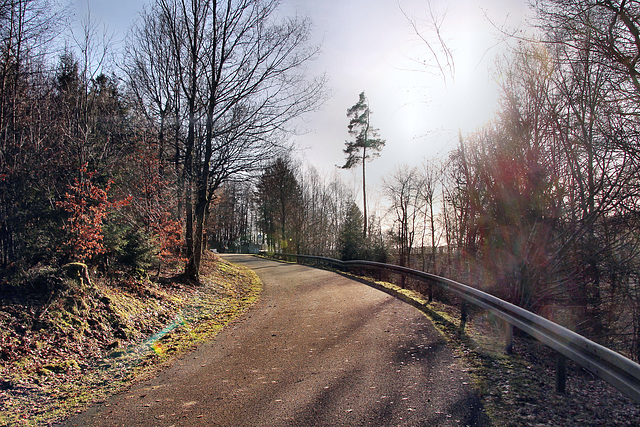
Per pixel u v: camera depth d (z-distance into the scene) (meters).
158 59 17.83
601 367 4.25
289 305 12.68
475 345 7.34
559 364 5.27
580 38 10.59
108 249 11.66
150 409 5.16
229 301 14.71
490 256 11.71
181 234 16.22
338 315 10.52
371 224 39.31
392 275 20.75
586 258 10.47
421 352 6.92
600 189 10.40
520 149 11.02
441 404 4.77
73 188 10.72
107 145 14.31
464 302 9.45
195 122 17.44
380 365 6.32
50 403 5.55
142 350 8.23
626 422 4.57
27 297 8.25
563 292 10.69
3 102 11.23
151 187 14.70
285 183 46.09
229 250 78.69
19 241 9.84
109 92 17.52
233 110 17.69
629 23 9.98
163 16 17.19
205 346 8.38
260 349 7.82
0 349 6.54
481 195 12.00
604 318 11.24
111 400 5.60
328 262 29.67
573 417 4.52
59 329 7.80
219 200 26.59
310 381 5.80
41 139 12.16
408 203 44.28
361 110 39.47
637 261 10.62
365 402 4.93
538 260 10.52
